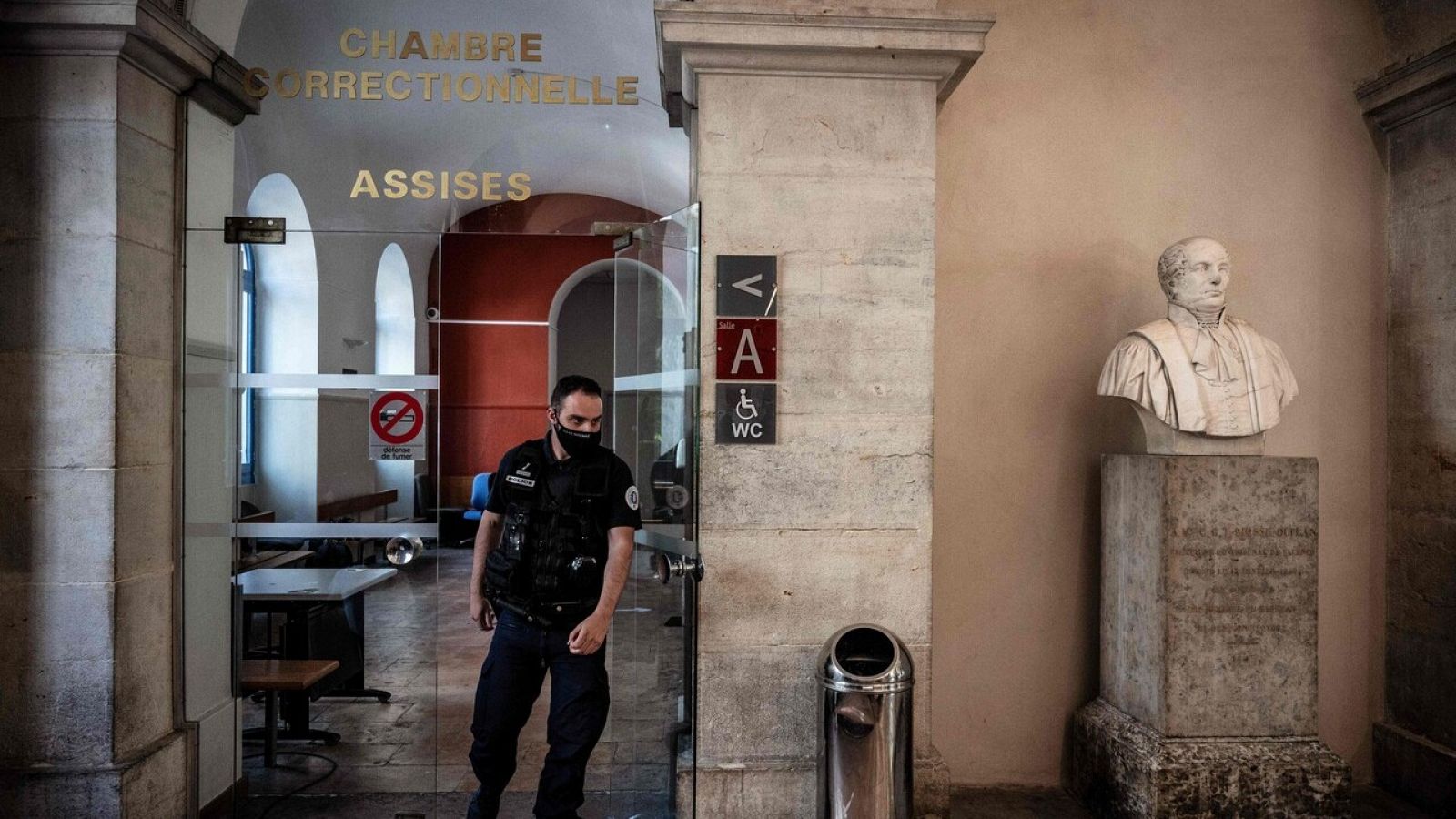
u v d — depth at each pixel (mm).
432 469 3680
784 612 3246
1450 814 3523
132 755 3045
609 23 3666
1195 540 3201
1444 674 3648
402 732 4184
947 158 3881
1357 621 3965
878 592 3270
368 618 4039
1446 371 3668
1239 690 3211
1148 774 3168
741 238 3260
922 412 3279
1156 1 3951
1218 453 3297
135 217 3104
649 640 3254
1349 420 3969
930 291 3289
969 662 3889
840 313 3266
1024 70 3904
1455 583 3609
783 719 3244
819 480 3258
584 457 2842
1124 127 3926
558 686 2779
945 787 3254
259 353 3775
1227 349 3322
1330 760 3152
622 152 4184
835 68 3240
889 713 2750
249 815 3375
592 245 8852
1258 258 3957
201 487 3424
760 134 3264
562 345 13609
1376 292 3980
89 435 2986
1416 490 3807
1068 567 3891
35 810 2926
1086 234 3910
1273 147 3965
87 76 3006
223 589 3506
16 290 2990
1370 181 3984
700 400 3031
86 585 2977
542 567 2773
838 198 3275
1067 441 3889
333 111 4156
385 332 3922
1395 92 3785
